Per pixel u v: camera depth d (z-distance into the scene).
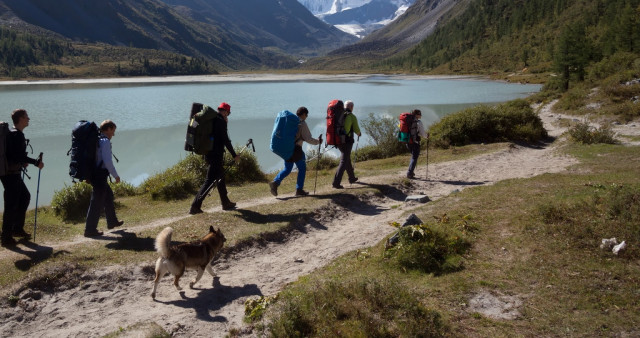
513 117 21.84
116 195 14.25
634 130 21.48
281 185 13.69
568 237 6.60
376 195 11.24
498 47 166.12
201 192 9.35
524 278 5.62
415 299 5.03
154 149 25.89
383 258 6.75
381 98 57.44
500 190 10.35
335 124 11.34
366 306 4.97
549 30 150.50
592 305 4.87
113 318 5.56
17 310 5.65
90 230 8.16
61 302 5.93
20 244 7.76
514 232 7.19
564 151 16.80
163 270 5.97
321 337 4.49
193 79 135.88
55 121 35.78
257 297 6.10
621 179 10.52
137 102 52.69
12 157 7.40
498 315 4.85
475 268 6.04
